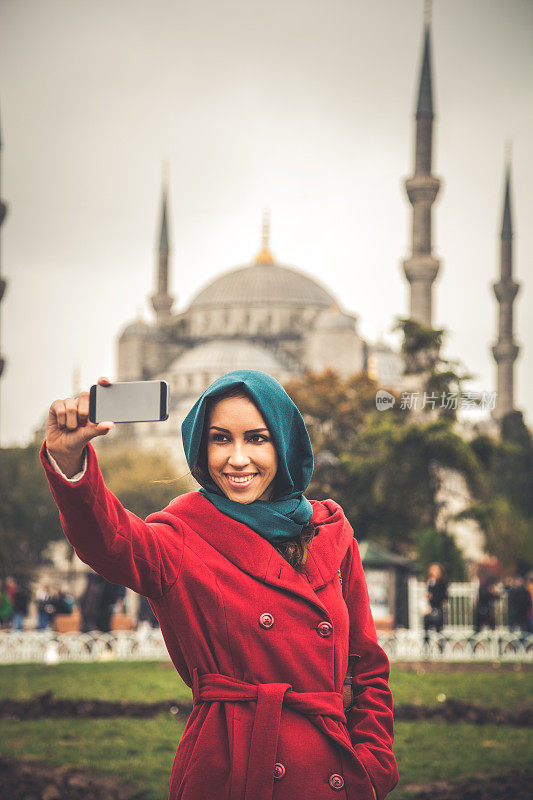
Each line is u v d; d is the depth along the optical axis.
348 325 121.44
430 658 20.61
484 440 34.88
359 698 2.85
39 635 20.89
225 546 2.67
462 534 62.44
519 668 18.50
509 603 23.03
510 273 102.69
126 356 132.75
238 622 2.59
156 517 2.75
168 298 138.00
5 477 57.12
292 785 2.51
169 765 9.02
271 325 131.38
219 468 2.76
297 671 2.60
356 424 54.41
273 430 2.74
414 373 30.81
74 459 2.38
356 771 2.59
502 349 100.81
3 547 49.75
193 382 118.19
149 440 104.75
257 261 143.75
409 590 26.41
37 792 7.75
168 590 2.61
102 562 2.46
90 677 16.19
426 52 87.44
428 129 87.12
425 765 9.12
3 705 12.30
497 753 9.59
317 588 2.73
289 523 2.73
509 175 104.25
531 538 37.94
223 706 2.58
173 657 2.75
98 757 9.36
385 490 36.19
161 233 139.38
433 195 86.12
